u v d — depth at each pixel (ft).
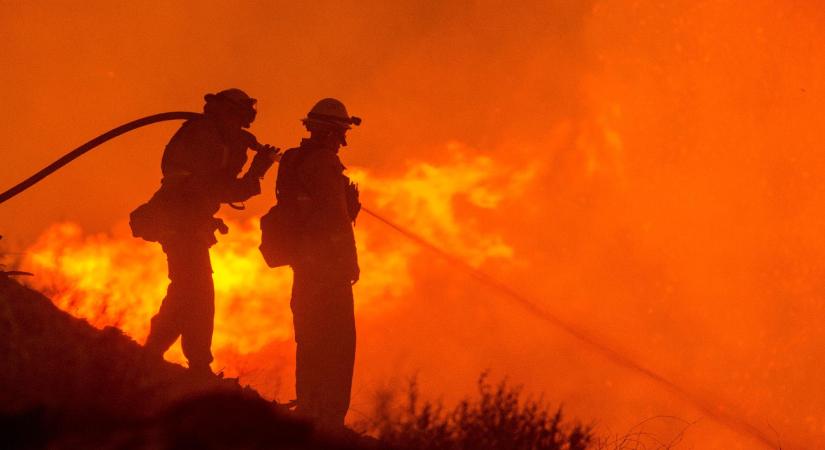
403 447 69.72
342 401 98.53
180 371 97.04
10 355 72.90
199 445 55.77
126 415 60.85
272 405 89.61
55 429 57.98
